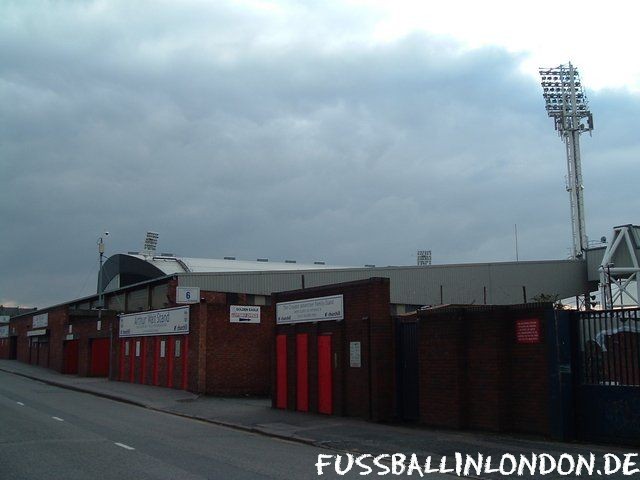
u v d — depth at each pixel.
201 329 28.72
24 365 59.25
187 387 29.72
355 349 19.30
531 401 14.99
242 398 27.47
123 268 63.69
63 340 49.53
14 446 13.66
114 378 39.44
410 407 18.03
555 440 14.20
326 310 20.58
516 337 15.41
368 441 14.79
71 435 15.48
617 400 13.58
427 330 17.14
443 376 16.55
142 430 16.94
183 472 10.89
